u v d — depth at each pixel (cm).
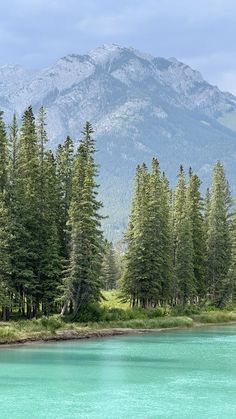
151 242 8612
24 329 6181
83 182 7469
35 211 7319
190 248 9550
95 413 3055
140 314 8119
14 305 6819
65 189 8012
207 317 8994
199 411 3098
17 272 6869
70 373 4188
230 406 3212
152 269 8562
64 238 7825
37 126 7819
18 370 4278
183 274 9500
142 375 4144
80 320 7175
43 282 7212
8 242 6844
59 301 7250
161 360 4841
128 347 5684
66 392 3553
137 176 9788
